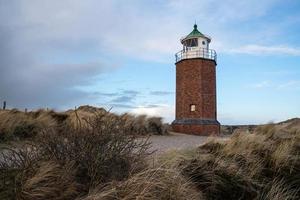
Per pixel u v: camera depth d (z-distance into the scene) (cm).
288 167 1074
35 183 580
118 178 667
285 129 1805
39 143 688
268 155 1124
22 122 1525
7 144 1095
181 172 794
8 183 593
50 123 1650
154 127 2580
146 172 652
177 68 4494
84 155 673
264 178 982
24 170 596
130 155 732
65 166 640
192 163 888
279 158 1083
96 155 675
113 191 590
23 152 668
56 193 591
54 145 680
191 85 4269
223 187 859
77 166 662
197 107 4206
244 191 878
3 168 627
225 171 909
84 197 595
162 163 771
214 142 1186
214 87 4384
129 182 618
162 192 632
